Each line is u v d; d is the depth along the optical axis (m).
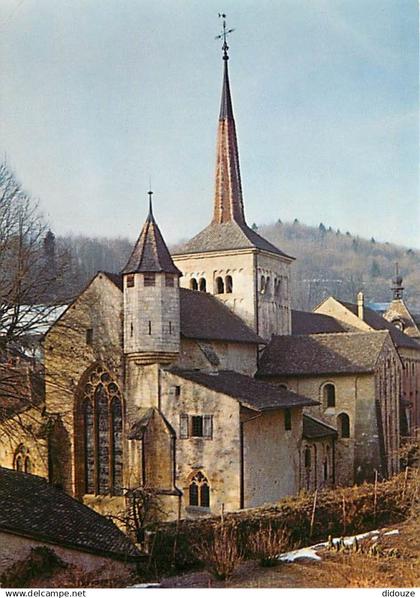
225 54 76.19
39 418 60.53
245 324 70.88
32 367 61.41
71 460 58.88
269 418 54.88
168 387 54.56
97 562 35.44
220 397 52.19
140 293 55.47
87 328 58.66
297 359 68.00
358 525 42.94
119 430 57.25
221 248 72.81
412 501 43.38
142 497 50.56
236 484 51.12
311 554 34.44
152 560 36.53
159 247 56.53
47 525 36.28
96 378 58.41
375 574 30.33
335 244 121.06
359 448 64.38
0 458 62.59
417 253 119.69
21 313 57.28
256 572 32.06
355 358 65.69
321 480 62.69
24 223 62.72
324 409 66.00
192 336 58.34
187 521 38.56
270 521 38.75
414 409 93.94
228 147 75.88
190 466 53.09
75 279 69.56
